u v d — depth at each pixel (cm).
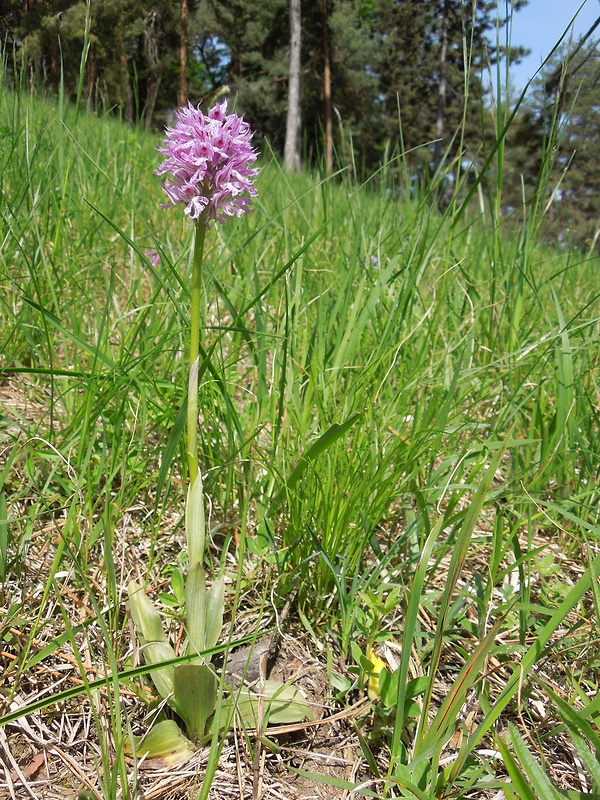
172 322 37
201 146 22
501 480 41
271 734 25
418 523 30
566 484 37
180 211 65
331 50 475
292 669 27
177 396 37
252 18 496
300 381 36
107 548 22
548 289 56
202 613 23
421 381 37
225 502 34
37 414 38
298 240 52
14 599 27
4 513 27
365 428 32
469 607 30
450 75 569
